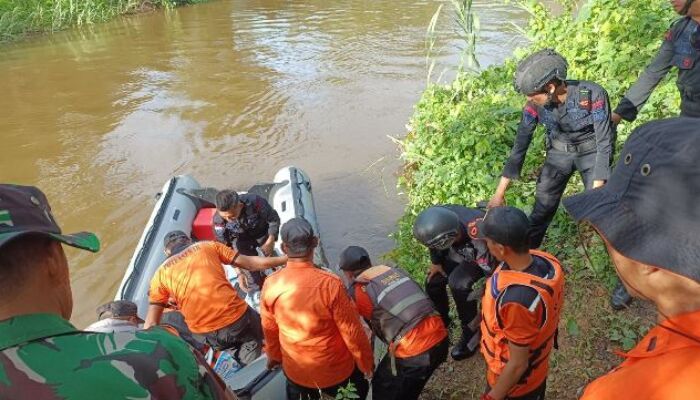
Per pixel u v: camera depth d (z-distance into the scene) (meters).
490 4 14.76
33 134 9.31
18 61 13.51
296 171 6.35
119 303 3.50
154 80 11.68
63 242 1.18
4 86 11.76
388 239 5.88
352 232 6.07
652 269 0.96
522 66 3.50
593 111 3.41
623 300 3.61
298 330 2.99
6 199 1.09
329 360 3.07
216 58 12.88
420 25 14.09
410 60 11.55
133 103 10.47
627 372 1.03
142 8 18.36
